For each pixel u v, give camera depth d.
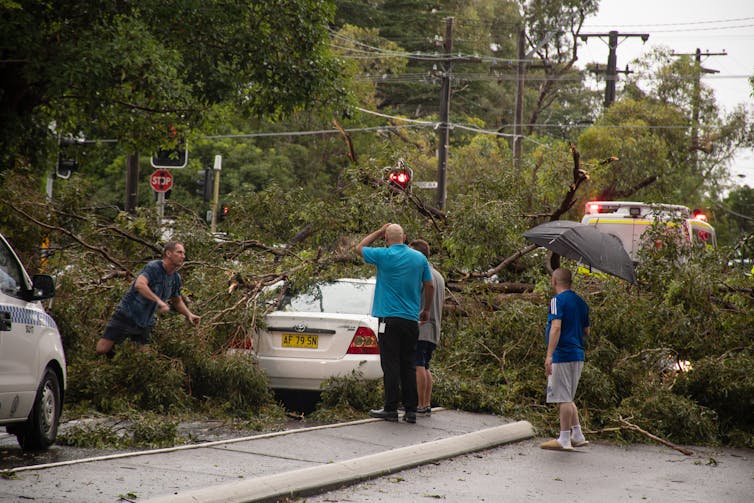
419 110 111.75
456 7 118.88
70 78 28.83
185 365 18.86
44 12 30.48
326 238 24.50
